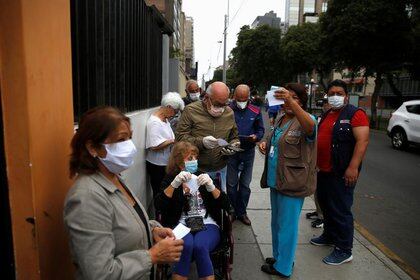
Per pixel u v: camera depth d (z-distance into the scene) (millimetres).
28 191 1553
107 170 1864
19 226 1568
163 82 9070
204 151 4035
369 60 21281
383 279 3713
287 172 3525
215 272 3299
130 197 2010
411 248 4730
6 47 1465
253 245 4473
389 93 37125
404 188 7738
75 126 2459
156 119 4691
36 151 1585
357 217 5898
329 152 3949
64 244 1916
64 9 1926
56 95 1813
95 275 1585
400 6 19000
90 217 1629
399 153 12258
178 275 3025
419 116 12141
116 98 3822
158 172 4754
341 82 3922
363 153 3773
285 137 3561
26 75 1489
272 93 3559
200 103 4242
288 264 3658
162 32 8602
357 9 19406
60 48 1864
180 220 3248
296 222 3605
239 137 5027
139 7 5312
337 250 4066
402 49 19922
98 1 3131
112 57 3660
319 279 3684
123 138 1792
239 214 5207
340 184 3941
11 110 1502
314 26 35031
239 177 5293
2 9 1440
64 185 1924
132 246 1801
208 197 3275
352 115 3830
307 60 34344
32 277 1605
